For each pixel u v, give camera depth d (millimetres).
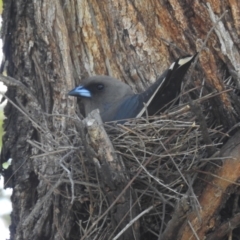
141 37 12430
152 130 10422
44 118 11508
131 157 10250
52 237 11219
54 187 10148
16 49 12484
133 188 10320
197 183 10328
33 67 12352
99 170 10016
